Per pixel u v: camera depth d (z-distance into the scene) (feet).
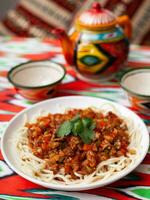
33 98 2.59
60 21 4.68
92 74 2.72
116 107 2.39
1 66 3.02
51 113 2.40
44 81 2.74
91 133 2.03
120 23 2.80
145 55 3.11
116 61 2.68
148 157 2.07
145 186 1.90
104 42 2.62
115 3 4.49
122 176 1.83
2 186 1.92
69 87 2.76
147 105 2.38
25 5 4.88
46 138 2.09
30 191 1.89
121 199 1.83
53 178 1.93
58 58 3.12
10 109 2.53
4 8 6.07
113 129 2.13
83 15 2.70
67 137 2.05
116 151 2.04
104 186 1.90
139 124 2.22
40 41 3.43
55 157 1.98
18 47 3.32
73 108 2.43
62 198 1.85
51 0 4.73
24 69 2.76
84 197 1.85
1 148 2.05
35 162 2.02
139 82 2.62
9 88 2.77
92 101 2.47
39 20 4.76
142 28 4.43
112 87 2.74
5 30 4.90
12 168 1.91
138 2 4.41
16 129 2.27
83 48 2.64
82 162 1.98
